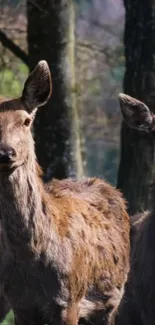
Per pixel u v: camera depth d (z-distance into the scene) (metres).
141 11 17.41
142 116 13.41
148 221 13.98
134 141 17.48
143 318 14.07
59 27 18.25
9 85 23.91
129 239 13.90
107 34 28.08
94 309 13.04
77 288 12.48
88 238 12.76
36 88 11.84
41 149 18.47
